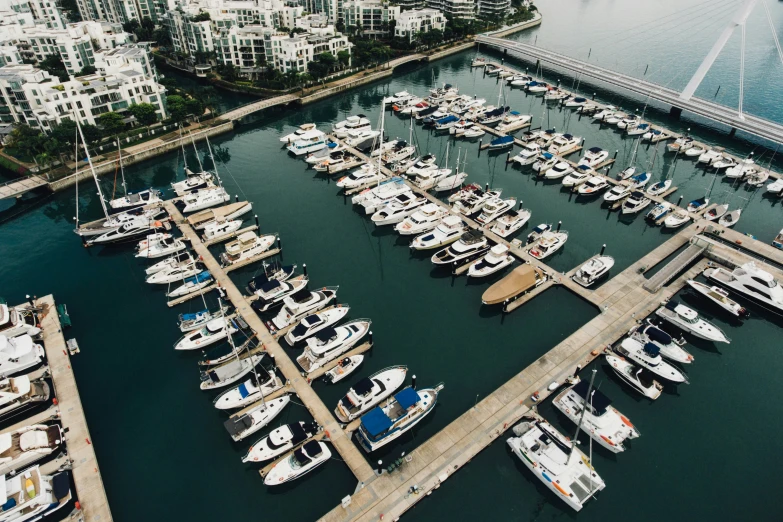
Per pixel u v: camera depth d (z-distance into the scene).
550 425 54.53
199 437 56.03
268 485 50.56
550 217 95.06
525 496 50.00
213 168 114.69
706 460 53.53
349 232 91.50
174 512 48.91
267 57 172.62
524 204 99.25
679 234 89.00
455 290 77.75
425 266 83.06
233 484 51.41
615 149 121.44
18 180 102.56
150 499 49.94
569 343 65.81
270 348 65.81
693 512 48.91
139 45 163.12
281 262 82.94
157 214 94.19
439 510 48.59
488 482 51.09
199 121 134.00
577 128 133.75
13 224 94.94
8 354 60.44
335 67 176.25
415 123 137.75
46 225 94.62
